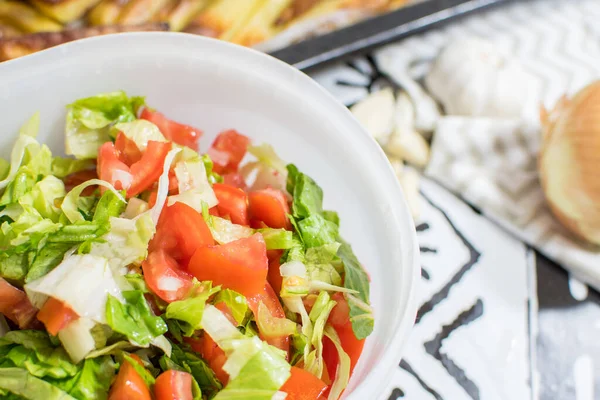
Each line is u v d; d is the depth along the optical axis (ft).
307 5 1.42
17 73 1.02
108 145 1.03
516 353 1.25
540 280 1.34
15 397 0.89
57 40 1.20
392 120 1.44
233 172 1.13
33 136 1.04
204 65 1.09
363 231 1.08
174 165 1.04
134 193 1.01
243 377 0.92
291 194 1.09
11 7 1.27
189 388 0.92
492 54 1.50
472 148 1.43
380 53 1.53
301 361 0.98
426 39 1.58
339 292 1.03
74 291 0.90
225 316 0.96
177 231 0.98
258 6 1.39
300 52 1.37
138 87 1.10
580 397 1.23
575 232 1.36
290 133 1.13
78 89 1.07
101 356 0.92
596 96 1.32
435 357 1.22
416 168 1.43
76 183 1.06
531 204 1.39
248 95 1.11
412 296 0.96
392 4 1.49
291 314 1.01
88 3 1.30
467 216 1.39
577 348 1.28
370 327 0.99
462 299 1.29
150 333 0.92
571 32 1.65
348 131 1.08
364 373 0.96
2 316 0.95
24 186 1.00
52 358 0.90
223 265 0.97
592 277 1.34
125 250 0.95
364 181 1.07
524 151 1.44
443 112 1.51
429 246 1.34
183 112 1.14
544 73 1.56
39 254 0.94
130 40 1.06
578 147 1.31
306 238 1.03
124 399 0.90
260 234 0.99
